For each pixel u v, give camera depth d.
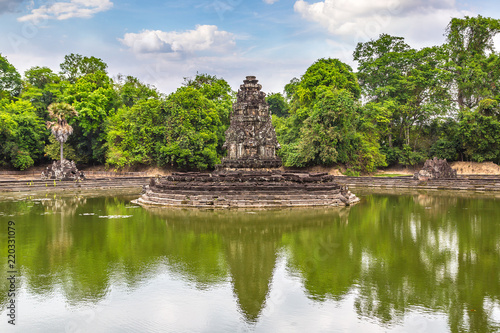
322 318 12.42
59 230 25.30
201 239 22.78
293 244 21.64
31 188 51.50
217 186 36.22
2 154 68.75
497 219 29.31
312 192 36.69
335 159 65.81
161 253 19.81
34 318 12.46
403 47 81.69
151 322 12.18
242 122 42.28
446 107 75.88
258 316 12.59
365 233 24.41
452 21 78.50
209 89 83.19
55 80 86.69
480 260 18.48
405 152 76.62
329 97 65.94
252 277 16.23
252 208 34.16
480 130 68.81
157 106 72.50
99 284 15.42
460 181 54.59
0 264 17.92
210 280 15.89
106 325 11.98
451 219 29.41
